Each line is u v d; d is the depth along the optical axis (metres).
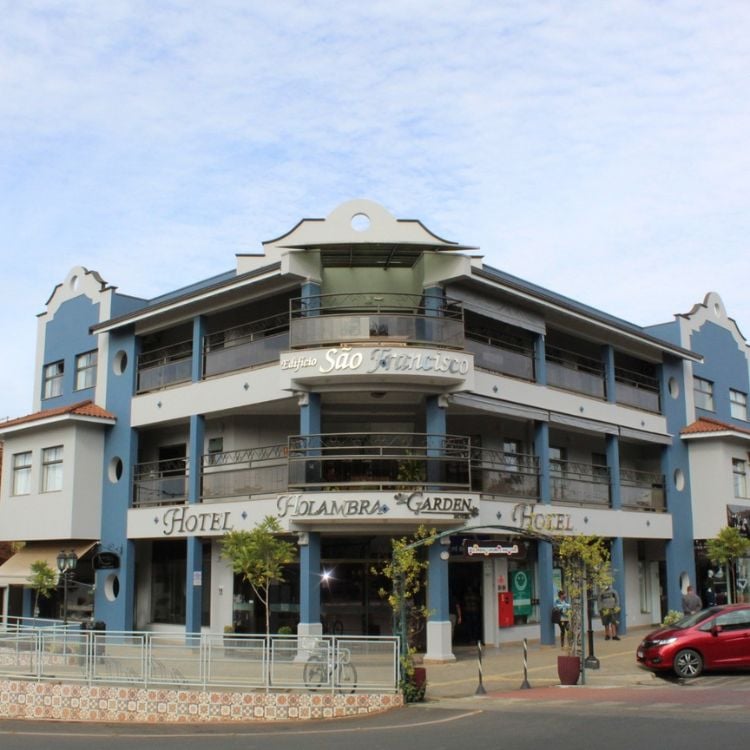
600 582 21.73
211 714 18.33
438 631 24.23
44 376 35.81
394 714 17.33
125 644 19.50
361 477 24.66
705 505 36.03
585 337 32.19
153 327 30.56
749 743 12.02
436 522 24.33
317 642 18.61
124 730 17.38
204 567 29.36
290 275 25.56
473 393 26.20
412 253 25.92
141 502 30.03
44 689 19.58
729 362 41.16
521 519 27.33
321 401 26.36
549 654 26.27
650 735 12.95
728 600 36.81
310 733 15.62
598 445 34.69
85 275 34.44
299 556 27.05
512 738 13.37
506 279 29.70
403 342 24.58
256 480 26.38
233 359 27.59
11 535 32.91
